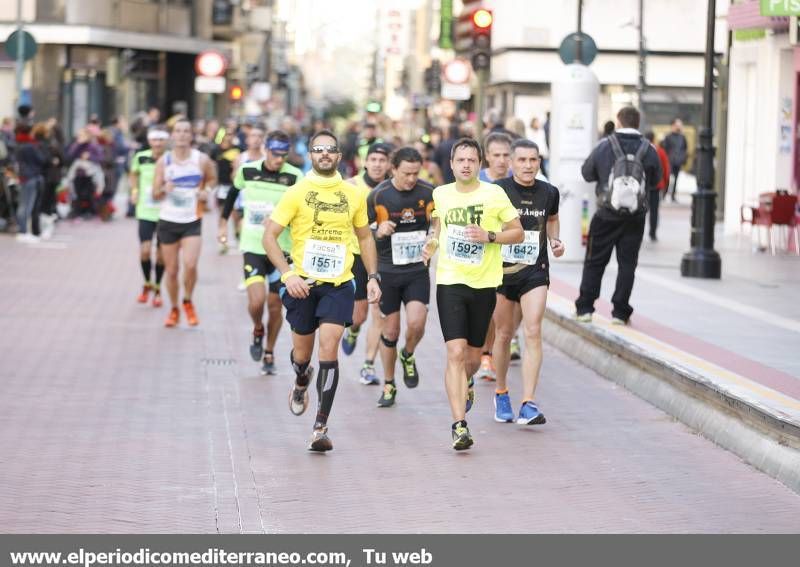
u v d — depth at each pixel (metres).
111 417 26.69
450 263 24.33
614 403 28.80
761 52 64.88
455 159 24.34
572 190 52.72
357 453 23.98
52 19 122.94
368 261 24.34
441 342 37.34
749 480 22.25
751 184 67.44
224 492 21.16
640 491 21.50
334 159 23.83
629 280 35.09
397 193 27.91
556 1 126.00
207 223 80.12
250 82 144.38
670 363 28.38
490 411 28.03
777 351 31.22
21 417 26.45
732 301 40.97
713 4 46.47
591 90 52.50
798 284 45.72
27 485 21.33
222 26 146.50
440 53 197.00
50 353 34.00
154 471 22.42
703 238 47.50
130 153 95.88
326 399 23.89
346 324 24.11
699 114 124.69
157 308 42.88
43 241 64.31
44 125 64.94
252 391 29.73
